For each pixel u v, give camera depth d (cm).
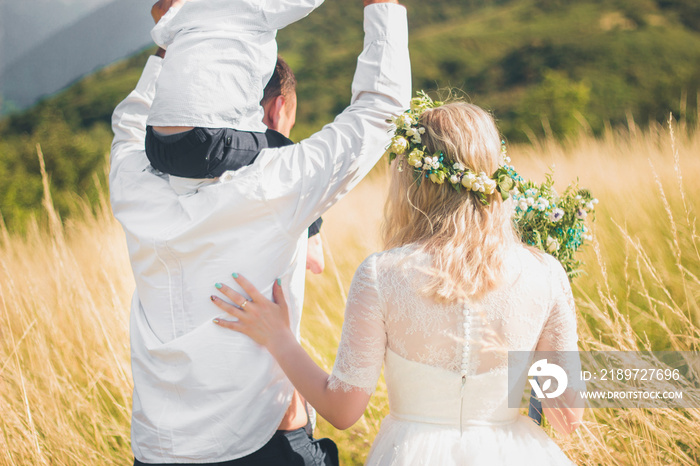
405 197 144
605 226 377
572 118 1636
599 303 311
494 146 142
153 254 146
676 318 294
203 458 143
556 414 147
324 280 379
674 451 232
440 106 148
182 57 143
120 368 285
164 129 143
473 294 133
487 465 133
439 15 3284
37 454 251
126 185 159
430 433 137
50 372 287
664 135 512
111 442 277
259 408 146
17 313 316
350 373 136
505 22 2962
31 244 421
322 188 147
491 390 137
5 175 1012
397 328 135
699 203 383
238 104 143
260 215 144
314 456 158
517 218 157
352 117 151
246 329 144
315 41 2853
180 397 145
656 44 2334
